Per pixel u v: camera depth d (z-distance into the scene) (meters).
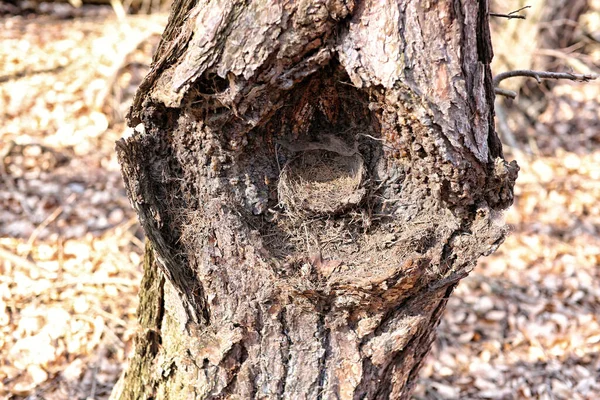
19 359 2.59
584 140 4.98
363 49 1.72
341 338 1.83
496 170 1.78
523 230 3.93
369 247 1.83
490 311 3.26
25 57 4.90
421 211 1.84
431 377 2.82
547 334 3.11
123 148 1.79
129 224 3.56
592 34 5.62
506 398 2.72
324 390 1.85
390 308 1.82
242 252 1.82
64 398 2.52
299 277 1.81
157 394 1.96
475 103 1.75
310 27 1.71
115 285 3.10
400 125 1.77
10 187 3.67
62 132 4.23
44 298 2.94
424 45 1.72
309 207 1.85
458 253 1.81
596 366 2.94
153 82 1.79
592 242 3.85
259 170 1.85
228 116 1.78
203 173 1.83
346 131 1.87
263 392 1.85
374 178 1.86
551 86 5.38
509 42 5.14
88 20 5.77
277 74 1.74
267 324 1.83
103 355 2.68
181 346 1.86
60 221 3.52
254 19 1.71
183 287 1.84
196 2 1.76
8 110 4.32
